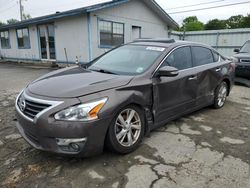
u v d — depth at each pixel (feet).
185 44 13.69
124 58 12.64
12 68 44.55
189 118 14.69
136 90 10.02
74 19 41.37
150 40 14.11
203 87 14.46
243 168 9.13
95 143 8.65
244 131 12.83
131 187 7.90
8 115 14.97
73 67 13.15
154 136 11.87
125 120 9.85
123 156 9.86
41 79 10.90
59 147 8.41
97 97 8.71
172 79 11.81
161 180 8.28
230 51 55.16
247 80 26.53
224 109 16.81
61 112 8.20
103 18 41.24
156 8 50.85
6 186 7.90
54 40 46.70
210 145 11.04
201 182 8.21
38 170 8.81
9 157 9.74
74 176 8.48
